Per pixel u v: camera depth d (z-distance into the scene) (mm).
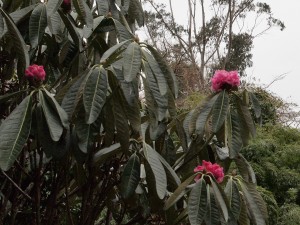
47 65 2146
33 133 1730
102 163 1950
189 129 2072
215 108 1990
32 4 2021
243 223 1985
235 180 2031
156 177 1812
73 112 1737
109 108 1845
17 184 2020
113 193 2131
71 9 2049
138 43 1854
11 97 1780
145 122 2084
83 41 2166
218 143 2312
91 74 1752
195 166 2283
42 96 1706
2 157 1609
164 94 1809
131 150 1972
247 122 2057
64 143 1751
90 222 2006
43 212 2131
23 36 1954
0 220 2000
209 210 1785
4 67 2113
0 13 1792
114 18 2094
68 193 2098
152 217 2254
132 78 1726
